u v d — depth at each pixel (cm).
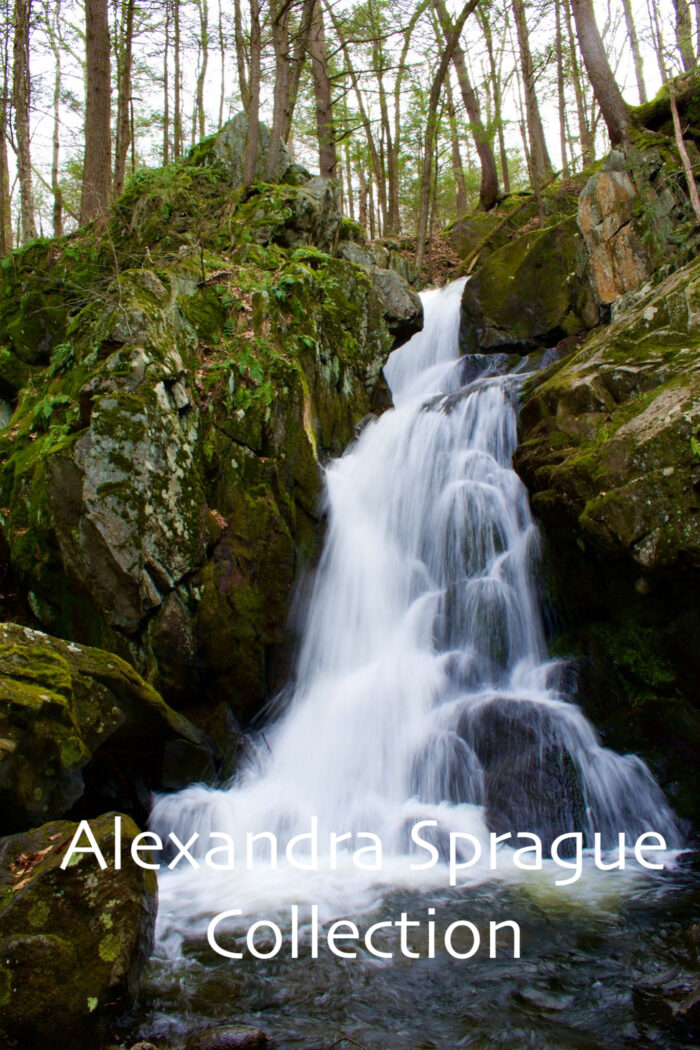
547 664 725
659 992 382
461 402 923
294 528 772
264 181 1097
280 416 778
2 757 431
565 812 597
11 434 806
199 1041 345
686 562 576
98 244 972
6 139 1575
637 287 1002
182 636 687
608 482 624
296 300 873
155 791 634
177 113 2039
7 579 762
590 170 1659
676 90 1170
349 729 709
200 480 738
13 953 343
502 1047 347
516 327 1185
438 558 834
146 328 737
